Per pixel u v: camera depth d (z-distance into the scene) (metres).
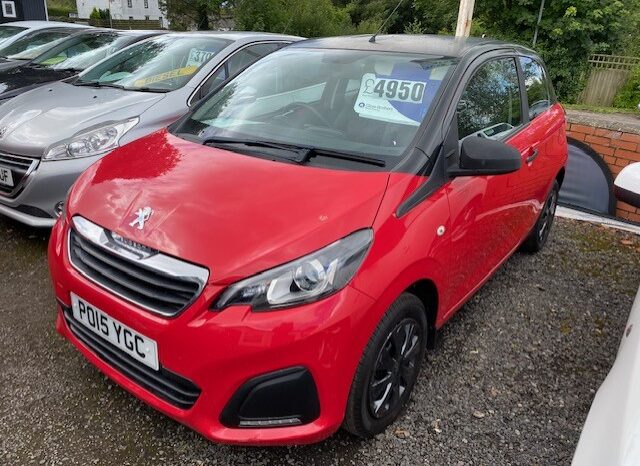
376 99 2.63
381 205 2.03
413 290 2.38
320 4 21.86
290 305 1.76
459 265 2.54
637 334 1.74
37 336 2.84
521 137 3.24
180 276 1.81
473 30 14.05
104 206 2.16
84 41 7.56
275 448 2.18
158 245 1.89
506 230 3.18
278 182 2.12
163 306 1.86
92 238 2.07
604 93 13.15
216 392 1.80
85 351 2.23
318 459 2.13
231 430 1.85
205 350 1.76
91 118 3.85
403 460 2.15
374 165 2.27
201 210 1.99
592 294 3.68
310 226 1.89
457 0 14.20
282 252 1.81
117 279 1.97
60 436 2.20
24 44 8.43
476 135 2.73
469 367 2.78
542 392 2.62
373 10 32.12
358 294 1.85
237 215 1.94
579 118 6.04
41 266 3.59
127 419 2.30
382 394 2.17
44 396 2.41
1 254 3.72
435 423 2.36
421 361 2.42
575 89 13.29
